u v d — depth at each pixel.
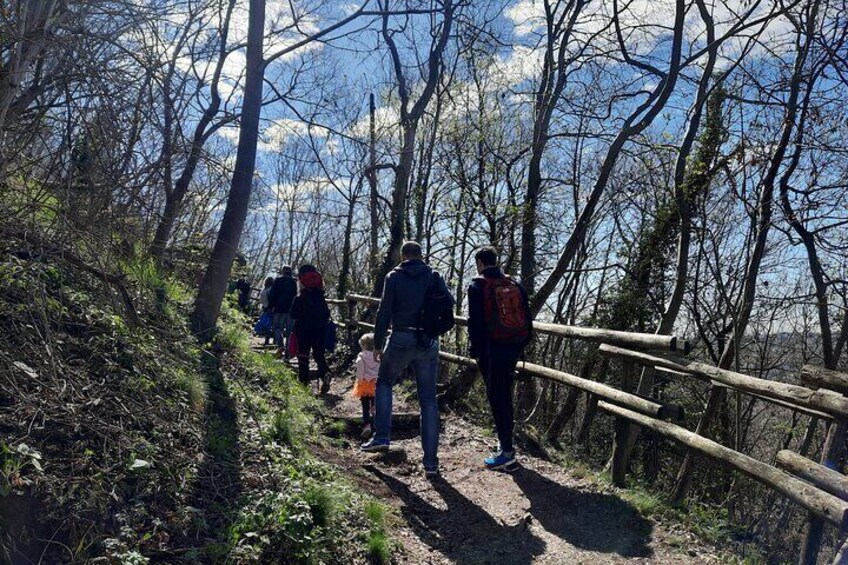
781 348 14.42
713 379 4.73
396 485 5.82
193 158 5.35
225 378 6.39
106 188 4.51
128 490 3.76
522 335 5.88
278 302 11.97
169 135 4.86
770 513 6.19
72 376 4.40
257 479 4.52
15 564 3.04
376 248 19.33
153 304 6.25
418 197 19.52
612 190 14.49
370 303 12.22
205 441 4.74
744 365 14.79
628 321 13.21
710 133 10.67
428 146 20.59
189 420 4.92
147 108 4.63
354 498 5.00
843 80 8.80
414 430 7.75
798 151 9.91
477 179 18.27
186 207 5.76
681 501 5.66
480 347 5.92
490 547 4.74
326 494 4.46
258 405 6.20
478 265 6.06
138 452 4.05
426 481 5.99
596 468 6.80
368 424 7.23
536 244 17.03
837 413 3.69
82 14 4.48
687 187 10.39
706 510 5.69
